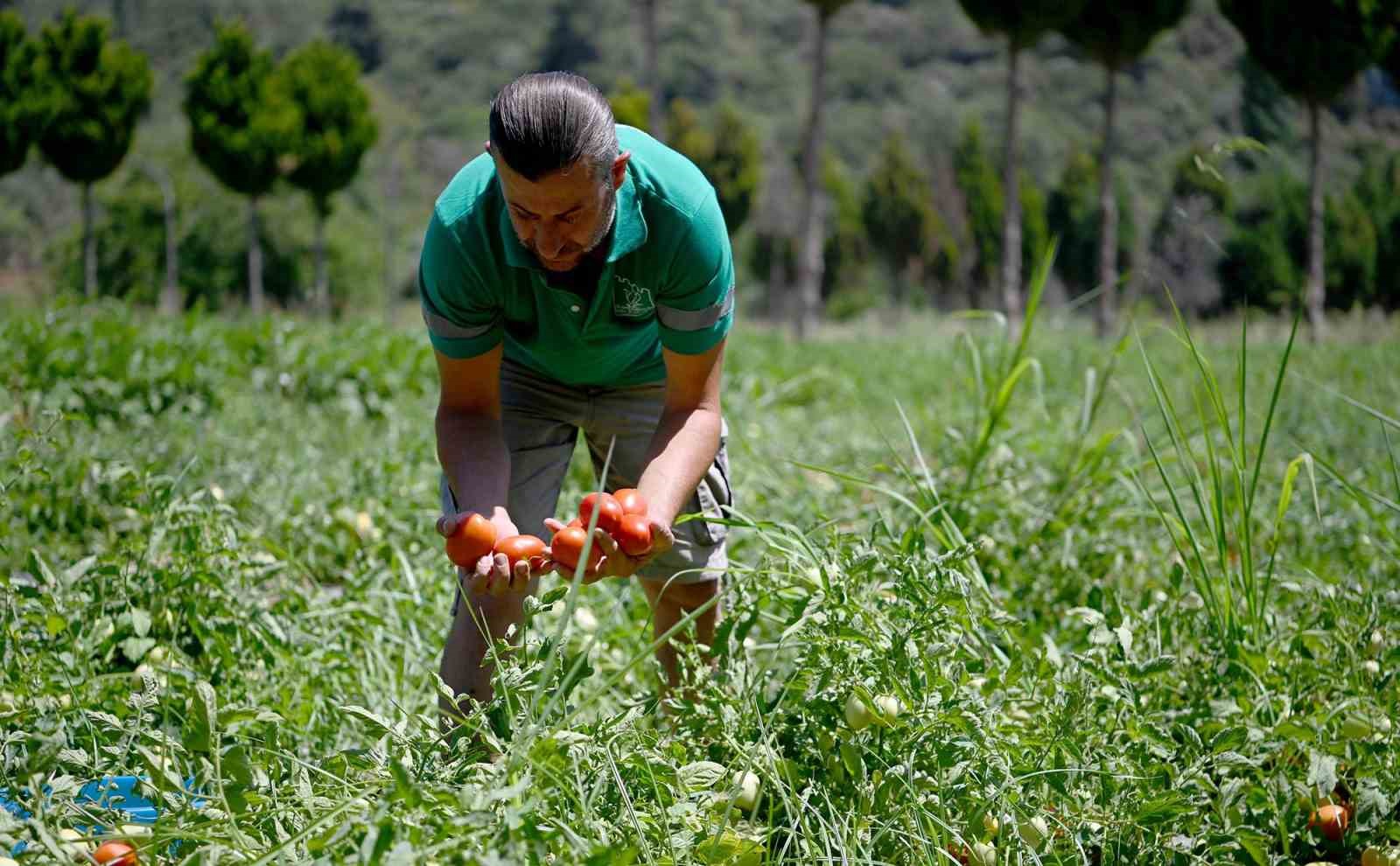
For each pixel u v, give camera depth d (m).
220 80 31.00
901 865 2.55
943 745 2.55
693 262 2.85
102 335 9.13
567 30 92.00
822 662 2.63
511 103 2.42
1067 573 4.34
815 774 2.70
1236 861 2.67
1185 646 3.43
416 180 69.69
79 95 28.45
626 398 3.37
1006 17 21.05
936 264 49.44
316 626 3.86
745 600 2.89
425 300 2.93
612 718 2.44
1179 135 60.50
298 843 2.12
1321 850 2.84
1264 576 3.89
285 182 32.28
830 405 11.23
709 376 3.04
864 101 90.56
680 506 2.85
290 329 10.58
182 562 3.54
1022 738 2.64
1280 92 20.80
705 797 2.40
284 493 5.50
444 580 4.35
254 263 31.73
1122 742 2.82
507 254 2.77
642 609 4.19
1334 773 2.71
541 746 2.17
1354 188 30.50
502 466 2.96
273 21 90.69
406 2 93.88
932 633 2.68
